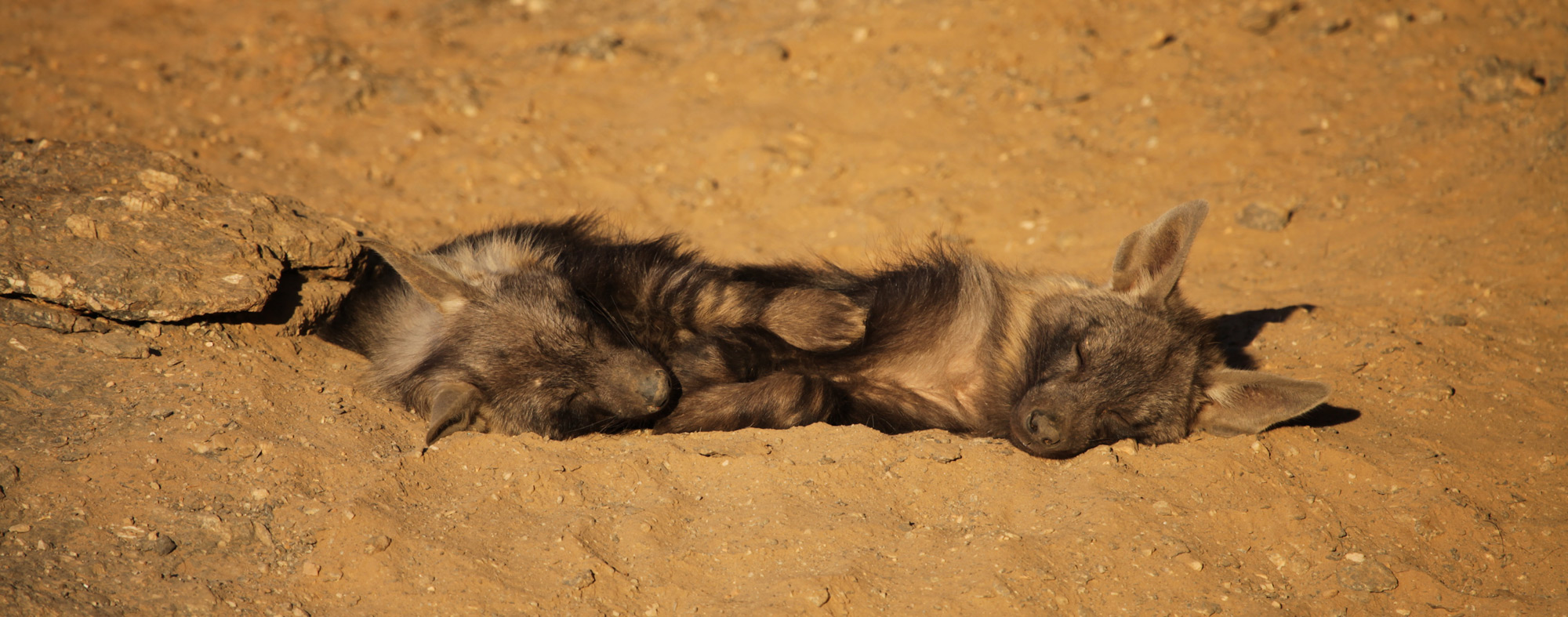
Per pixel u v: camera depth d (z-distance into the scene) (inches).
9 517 172.2
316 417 218.1
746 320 259.6
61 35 566.3
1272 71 476.1
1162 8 553.6
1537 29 477.1
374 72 507.5
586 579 168.9
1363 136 412.2
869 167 433.4
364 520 179.5
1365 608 175.0
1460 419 235.8
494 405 228.5
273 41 552.7
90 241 229.6
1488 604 175.0
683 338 265.3
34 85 464.8
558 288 243.9
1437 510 196.4
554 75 544.7
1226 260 352.2
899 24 563.5
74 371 214.2
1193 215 219.6
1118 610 169.8
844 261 356.8
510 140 449.7
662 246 283.6
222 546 173.9
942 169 425.4
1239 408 221.8
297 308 253.8
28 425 196.1
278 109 466.3
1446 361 259.1
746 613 163.9
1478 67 432.1
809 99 502.6
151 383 215.5
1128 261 235.8
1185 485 200.5
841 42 555.2
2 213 232.1
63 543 168.7
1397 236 337.1
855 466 203.6
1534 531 193.0
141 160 268.7
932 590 170.9
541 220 336.5
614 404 232.1
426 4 677.9
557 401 231.6
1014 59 514.0
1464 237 325.1
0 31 570.3
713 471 203.3
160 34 578.2
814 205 402.6
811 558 177.9
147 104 458.6
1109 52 514.0
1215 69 489.4
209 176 274.4
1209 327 242.2
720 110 493.7
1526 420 234.1
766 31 589.3
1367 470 209.0
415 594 165.9
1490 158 370.0
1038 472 206.1
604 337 240.4
